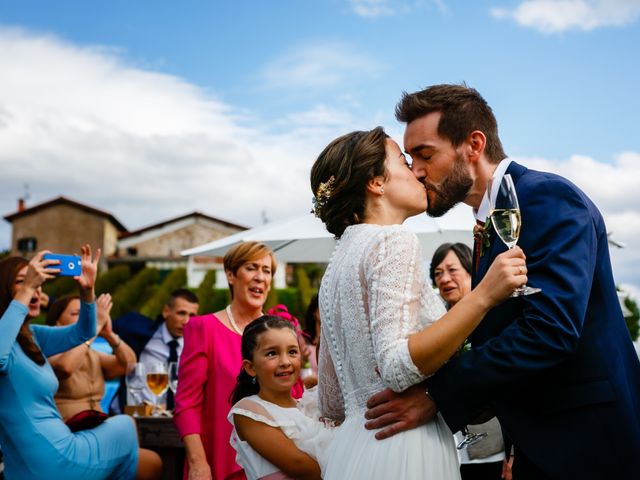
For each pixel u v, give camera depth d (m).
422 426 2.11
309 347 4.65
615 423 2.03
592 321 2.10
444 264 4.27
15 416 3.64
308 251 6.88
